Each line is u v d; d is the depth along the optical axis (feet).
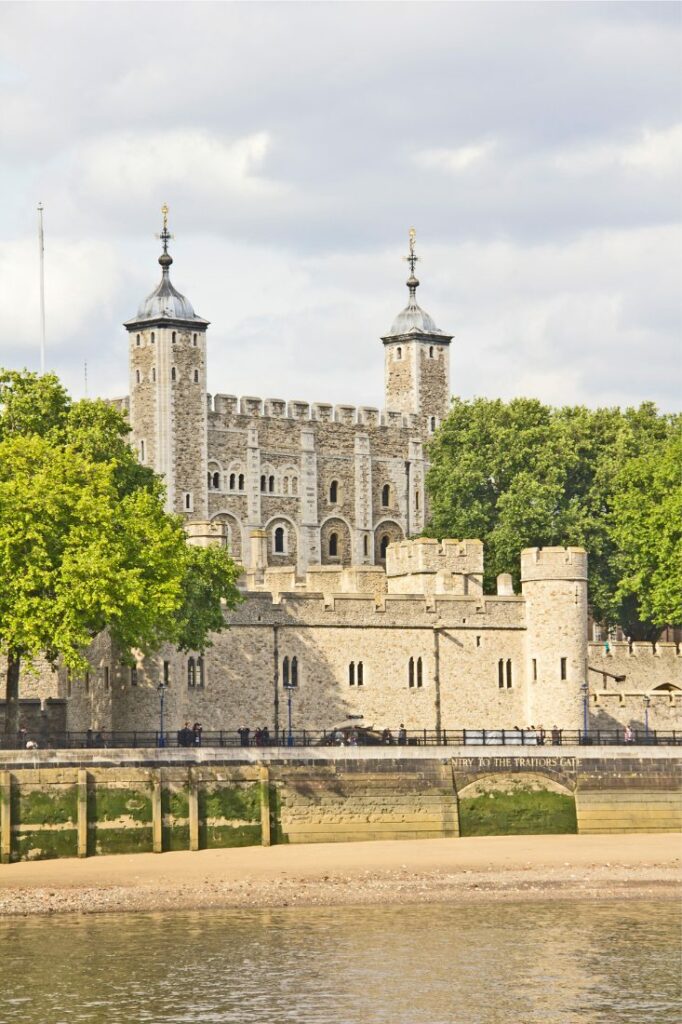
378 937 462.60
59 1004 407.03
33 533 556.10
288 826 584.40
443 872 538.47
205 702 650.43
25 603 554.05
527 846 585.22
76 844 552.00
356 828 592.60
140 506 607.37
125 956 444.96
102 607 554.87
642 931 470.39
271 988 417.90
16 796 545.85
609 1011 402.93
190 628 622.95
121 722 638.53
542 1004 406.62
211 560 633.20
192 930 470.80
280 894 510.17
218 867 542.16
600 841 598.34
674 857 563.89
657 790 625.00
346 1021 394.93
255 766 580.71
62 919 483.92
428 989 417.90
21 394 655.76
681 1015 400.26
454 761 607.78
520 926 475.31
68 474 581.12
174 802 567.59
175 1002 408.05
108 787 557.74
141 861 548.72
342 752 594.65
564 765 619.67
